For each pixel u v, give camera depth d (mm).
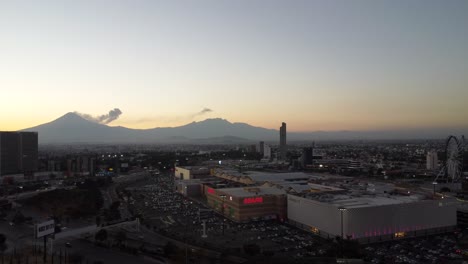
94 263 130125
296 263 123438
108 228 191750
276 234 175750
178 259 136875
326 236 169000
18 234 187000
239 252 143875
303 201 187125
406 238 168500
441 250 148250
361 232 160375
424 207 174875
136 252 149875
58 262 137750
